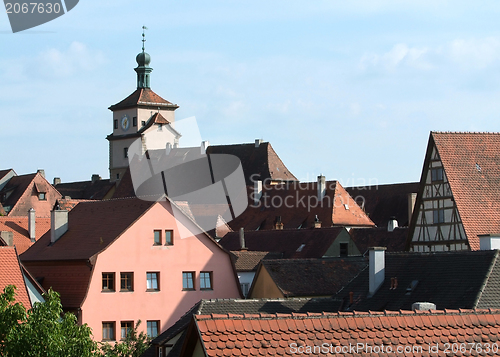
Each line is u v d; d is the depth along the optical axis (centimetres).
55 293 3344
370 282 4297
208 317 2400
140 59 15638
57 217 6556
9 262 5053
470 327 2614
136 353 4656
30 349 3188
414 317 2606
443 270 4109
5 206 12719
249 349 2347
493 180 6397
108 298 6062
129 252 6194
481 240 4366
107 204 6675
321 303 4375
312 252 7881
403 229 8644
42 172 13538
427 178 6469
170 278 6366
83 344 3325
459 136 6512
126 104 15338
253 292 6269
